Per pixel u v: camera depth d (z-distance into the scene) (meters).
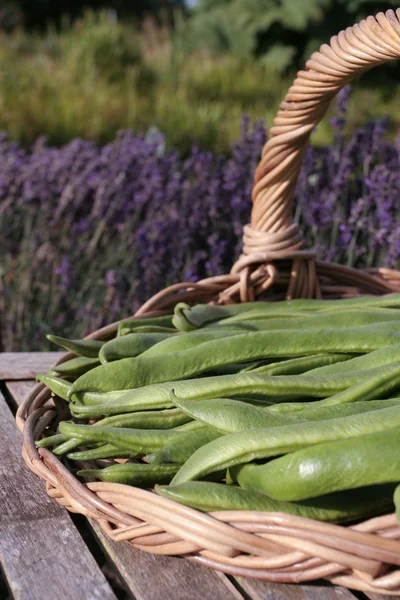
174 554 0.73
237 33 5.26
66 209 1.44
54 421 0.88
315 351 0.87
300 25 5.04
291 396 0.82
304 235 1.34
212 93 3.88
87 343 0.90
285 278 1.01
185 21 6.04
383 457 0.71
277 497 0.72
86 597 0.71
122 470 0.77
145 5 8.37
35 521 0.77
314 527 0.70
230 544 0.71
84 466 0.82
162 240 1.31
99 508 0.75
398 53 0.86
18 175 1.46
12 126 2.71
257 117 3.38
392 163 1.30
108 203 1.42
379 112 3.85
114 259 1.41
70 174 1.48
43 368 1.01
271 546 0.71
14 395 0.96
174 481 0.75
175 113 3.16
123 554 0.74
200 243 1.35
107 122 2.94
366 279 1.04
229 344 0.87
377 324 0.90
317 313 0.95
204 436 0.80
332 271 1.03
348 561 0.70
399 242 1.20
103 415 0.85
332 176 1.33
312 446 0.72
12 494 0.80
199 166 1.39
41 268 1.42
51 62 3.74
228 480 0.78
